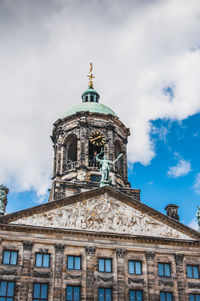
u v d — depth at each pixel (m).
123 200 52.56
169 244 51.28
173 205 59.62
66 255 48.06
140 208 52.53
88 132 63.19
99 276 47.53
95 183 57.88
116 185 60.03
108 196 52.47
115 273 48.03
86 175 59.19
